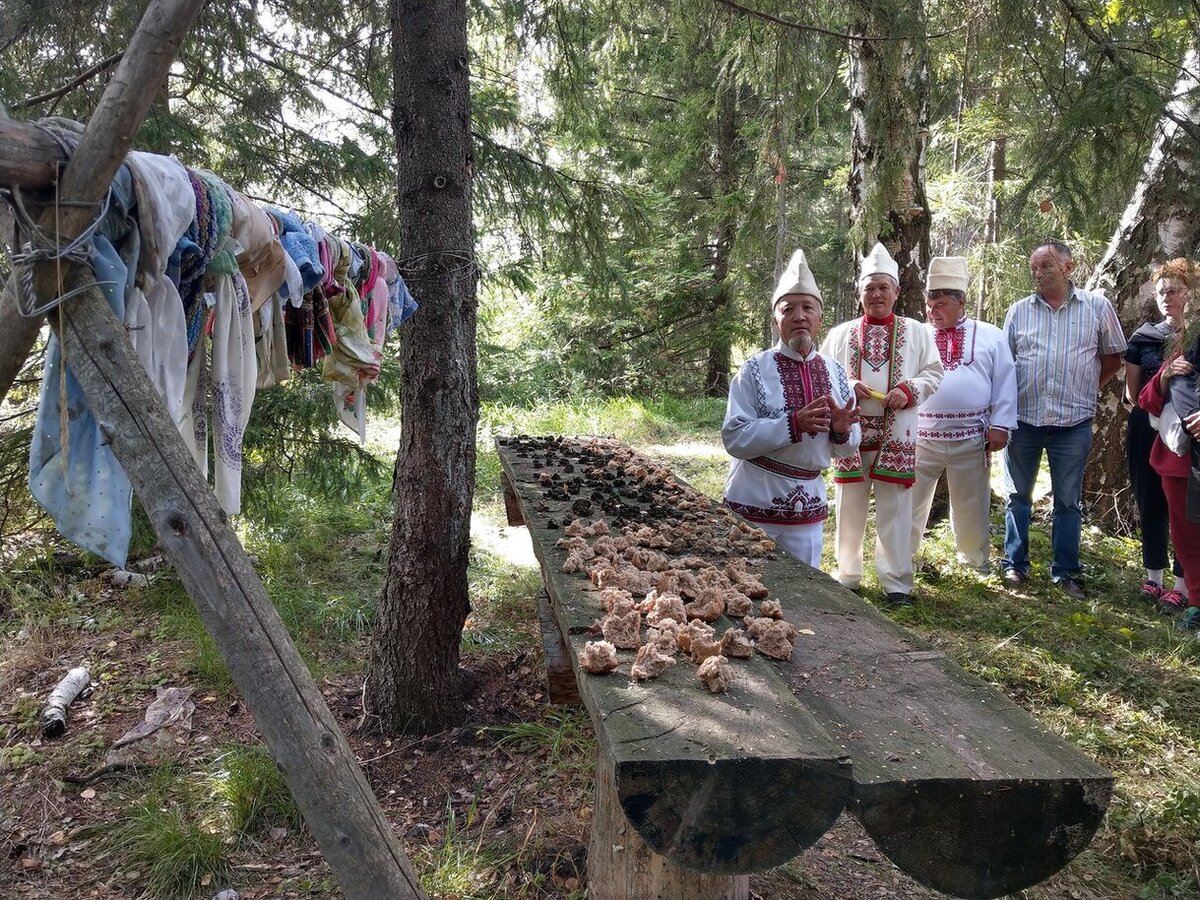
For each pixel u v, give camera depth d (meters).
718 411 11.93
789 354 3.59
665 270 13.20
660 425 10.88
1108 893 2.45
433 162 3.13
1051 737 1.53
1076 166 4.59
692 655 1.75
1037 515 6.12
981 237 10.16
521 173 5.57
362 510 6.54
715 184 12.61
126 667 3.95
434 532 3.29
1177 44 5.11
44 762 3.18
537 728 3.30
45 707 3.55
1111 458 5.80
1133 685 3.66
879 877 2.52
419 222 3.17
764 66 5.09
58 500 1.68
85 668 3.85
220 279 2.02
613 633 1.82
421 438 3.25
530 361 12.55
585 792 2.88
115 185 1.66
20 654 4.05
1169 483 4.24
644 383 13.43
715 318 13.46
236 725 3.44
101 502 1.69
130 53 1.53
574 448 4.80
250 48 5.18
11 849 2.69
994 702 1.67
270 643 1.60
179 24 1.54
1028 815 1.40
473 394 3.36
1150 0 4.44
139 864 2.61
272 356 2.39
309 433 5.19
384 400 5.62
